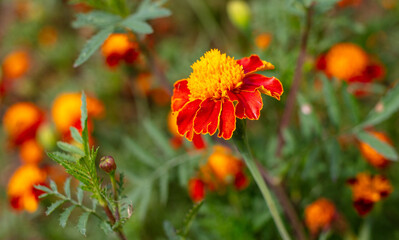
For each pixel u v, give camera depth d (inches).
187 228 12.4
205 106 11.1
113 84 24.1
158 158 16.5
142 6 14.1
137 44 15.3
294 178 16.3
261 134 19.4
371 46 22.1
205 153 15.9
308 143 14.7
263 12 19.2
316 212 15.1
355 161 17.4
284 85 16.0
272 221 16.1
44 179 16.0
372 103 19.9
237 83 11.2
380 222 16.8
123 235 11.2
